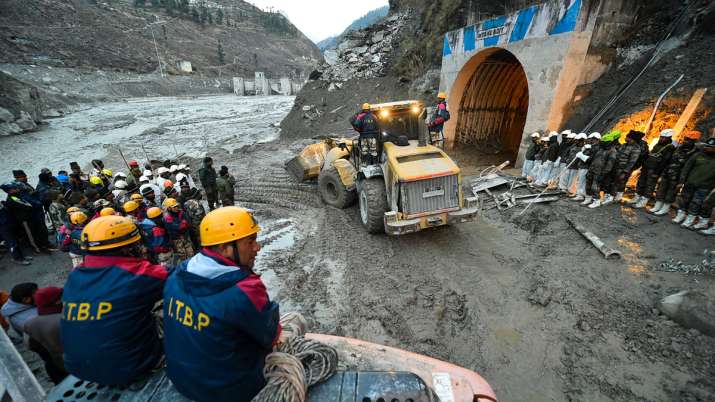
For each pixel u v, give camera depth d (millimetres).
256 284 1662
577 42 8359
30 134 20531
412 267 5777
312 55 151125
